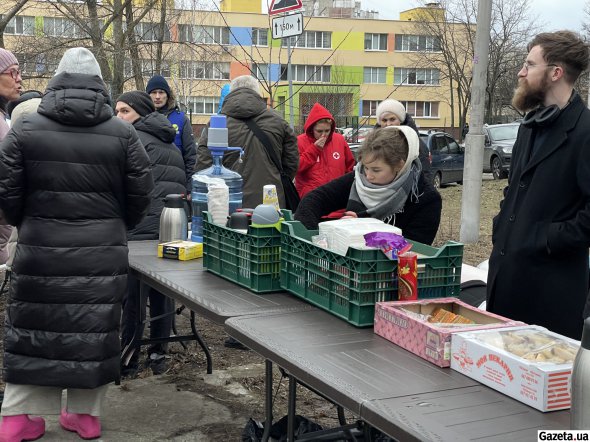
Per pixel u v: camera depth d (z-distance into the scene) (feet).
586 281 8.45
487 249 27.17
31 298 10.05
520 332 6.26
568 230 7.93
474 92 27.53
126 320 14.05
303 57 169.89
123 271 10.43
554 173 8.15
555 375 5.24
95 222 10.13
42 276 9.99
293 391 7.81
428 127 187.11
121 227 10.43
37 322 10.08
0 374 13.61
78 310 10.07
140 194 10.40
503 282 8.60
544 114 8.24
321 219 10.96
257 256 8.91
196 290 9.19
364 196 9.87
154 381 13.94
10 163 9.71
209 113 152.46
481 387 5.77
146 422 12.02
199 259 11.53
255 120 15.81
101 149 9.96
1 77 12.90
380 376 5.97
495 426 4.98
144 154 10.38
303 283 8.52
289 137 16.25
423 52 141.28
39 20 43.68
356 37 179.01
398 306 7.16
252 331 7.26
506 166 62.64
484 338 6.05
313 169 17.19
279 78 29.45
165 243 11.69
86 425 11.12
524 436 4.83
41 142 9.75
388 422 5.07
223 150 12.60
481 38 26.66
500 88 122.52
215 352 15.89
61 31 41.86
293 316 7.88
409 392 5.62
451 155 60.39
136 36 43.21
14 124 9.89
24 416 10.73
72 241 9.98
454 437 4.79
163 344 14.74
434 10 123.54
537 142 8.45
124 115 14.26
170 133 14.34
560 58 8.15
